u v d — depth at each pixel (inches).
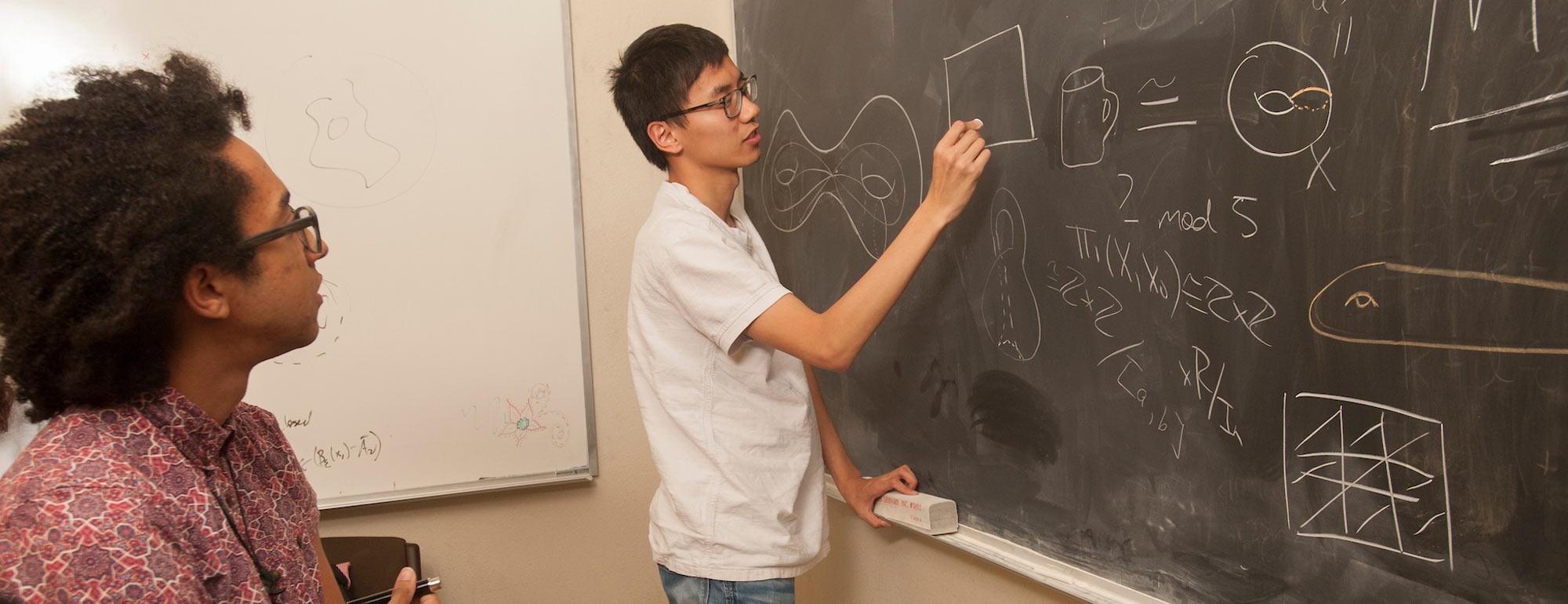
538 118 79.0
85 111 24.2
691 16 83.4
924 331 58.4
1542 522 28.9
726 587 51.6
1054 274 47.3
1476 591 30.8
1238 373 38.3
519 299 79.4
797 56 68.7
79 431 24.5
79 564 22.3
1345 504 34.8
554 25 79.1
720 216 54.8
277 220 28.0
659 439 53.6
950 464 57.2
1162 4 39.9
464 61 76.9
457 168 77.2
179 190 24.6
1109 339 44.4
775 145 73.4
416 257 76.5
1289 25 34.8
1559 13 27.2
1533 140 28.1
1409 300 31.9
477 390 78.7
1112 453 45.1
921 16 54.8
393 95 75.4
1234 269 37.8
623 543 85.2
